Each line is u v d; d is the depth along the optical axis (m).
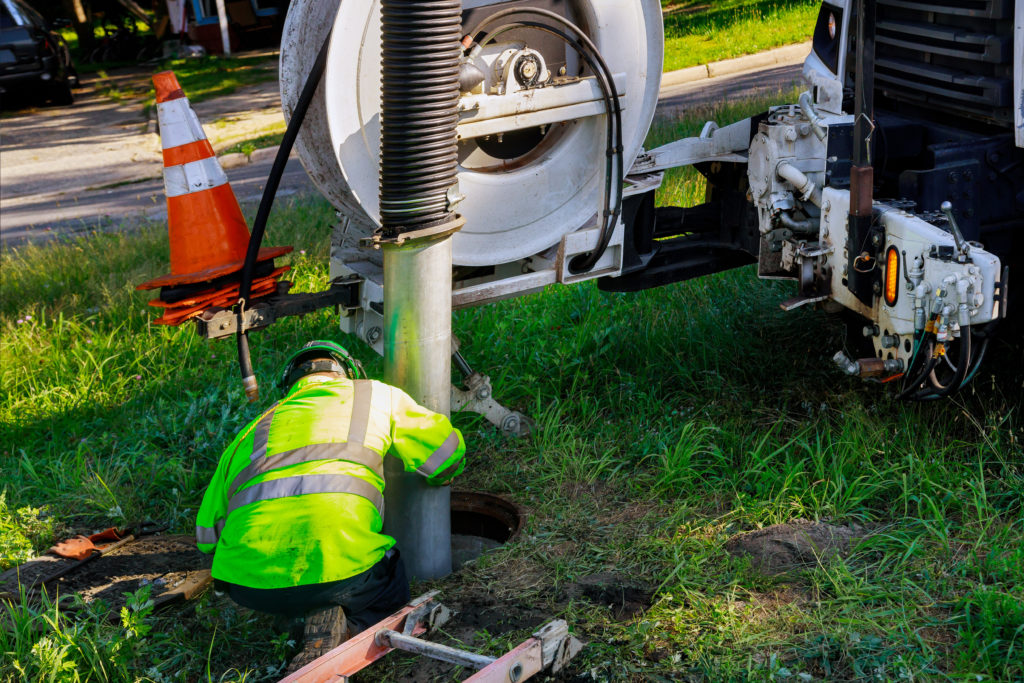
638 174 4.88
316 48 3.94
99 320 7.07
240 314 4.07
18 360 6.41
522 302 6.59
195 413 5.58
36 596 4.09
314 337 6.50
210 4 23.64
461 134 4.01
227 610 3.84
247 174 12.31
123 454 5.30
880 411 4.91
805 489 4.34
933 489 4.27
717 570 3.90
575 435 5.12
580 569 4.03
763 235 4.78
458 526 4.84
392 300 3.73
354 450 3.39
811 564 3.90
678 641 3.52
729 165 5.23
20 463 5.16
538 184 4.45
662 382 5.54
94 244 8.98
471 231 4.36
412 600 3.72
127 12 26.16
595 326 6.13
